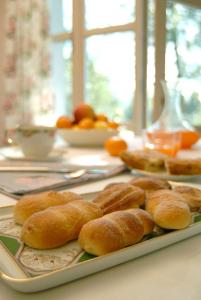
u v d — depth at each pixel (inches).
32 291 15.1
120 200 23.0
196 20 104.6
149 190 27.3
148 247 18.9
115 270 17.3
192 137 53.7
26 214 22.0
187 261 18.6
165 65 93.7
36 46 121.1
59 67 130.6
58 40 127.0
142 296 15.1
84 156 47.8
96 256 17.8
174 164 35.3
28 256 17.8
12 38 123.2
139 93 107.0
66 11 125.1
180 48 101.2
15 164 40.9
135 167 37.7
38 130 42.8
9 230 21.4
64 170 37.7
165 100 53.1
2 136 128.8
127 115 114.1
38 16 119.4
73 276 16.0
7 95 125.7
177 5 98.3
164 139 45.0
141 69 106.0
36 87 123.0
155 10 92.1
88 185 33.9
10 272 16.1
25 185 32.0
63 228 19.0
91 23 118.3
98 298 14.9
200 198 25.5
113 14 112.1
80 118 57.5
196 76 105.5
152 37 103.3
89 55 120.6
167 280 16.5
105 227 18.0
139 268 17.6
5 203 28.7
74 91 124.2
